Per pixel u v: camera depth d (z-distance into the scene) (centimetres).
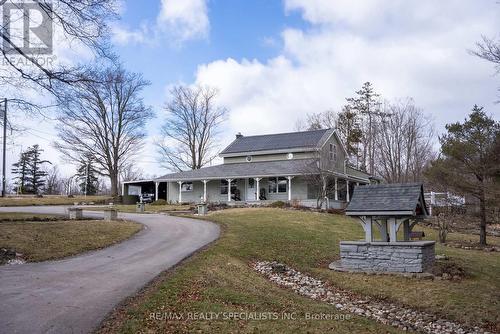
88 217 2478
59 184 8519
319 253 1752
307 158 3706
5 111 1291
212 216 2656
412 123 5334
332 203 3428
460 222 2780
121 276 1135
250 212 2814
